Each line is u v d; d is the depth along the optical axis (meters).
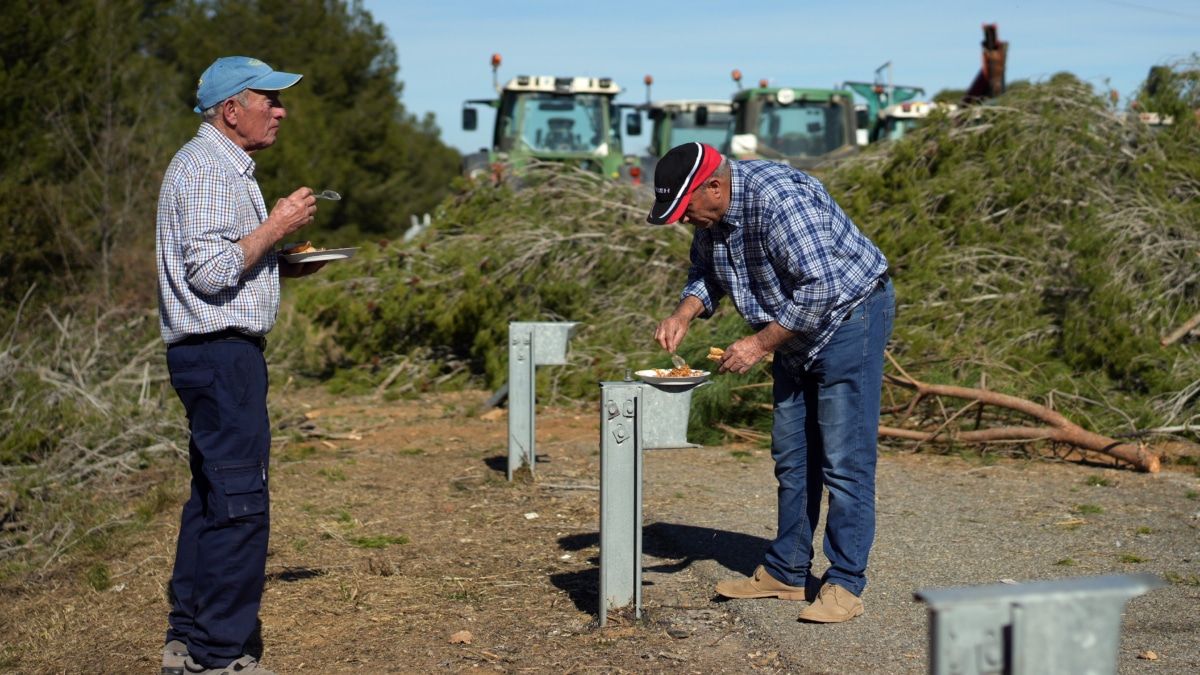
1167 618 3.68
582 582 4.29
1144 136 8.66
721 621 3.78
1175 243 7.57
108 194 13.48
